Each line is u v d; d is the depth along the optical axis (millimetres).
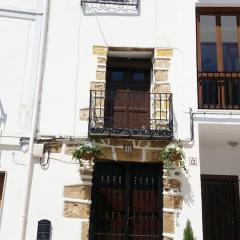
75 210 7895
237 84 8781
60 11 9148
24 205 7773
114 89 9359
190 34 9000
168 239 7758
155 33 9102
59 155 8203
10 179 7988
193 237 7676
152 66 9289
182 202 7941
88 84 8711
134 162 8453
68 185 8023
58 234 7742
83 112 8516
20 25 8977
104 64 8867
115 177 8539
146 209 8352
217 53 9016
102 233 8172
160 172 8469
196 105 8492
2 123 8328
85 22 9109
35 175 8047
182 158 8047
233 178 9664
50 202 7910
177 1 9320
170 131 8195
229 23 9203
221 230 9406
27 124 8359
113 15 9203
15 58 8758
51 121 8398
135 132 8180
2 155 8102
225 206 9531
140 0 9328
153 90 8867
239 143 9547
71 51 8883
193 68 8758
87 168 8117
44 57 8797
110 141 8375
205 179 9672
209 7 9250
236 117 8359
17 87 8586
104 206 8336
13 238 7656
